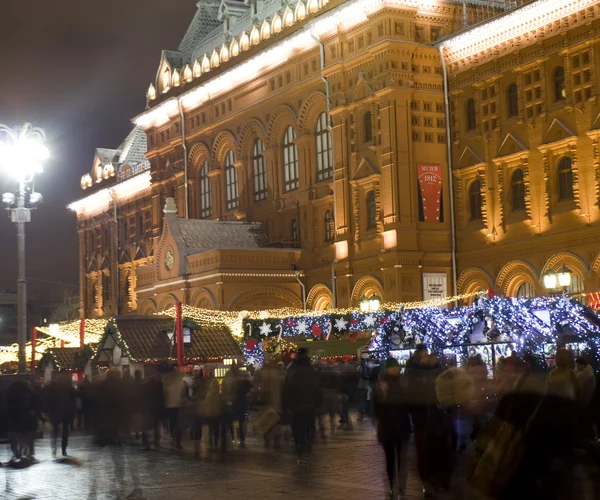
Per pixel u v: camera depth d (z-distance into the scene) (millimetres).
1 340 143625
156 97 82375
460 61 55969
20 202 36938
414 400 19125
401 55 56031
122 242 94938
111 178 98562
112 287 95938
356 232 59125
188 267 66562
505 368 21156
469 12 58250
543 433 12508
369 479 21922
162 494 20578
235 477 23031
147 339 48562
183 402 30766
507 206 53125
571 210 48781
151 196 84000
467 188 55969
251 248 63781
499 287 53156
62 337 67250
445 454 18922
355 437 32000
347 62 59188
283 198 67125
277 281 64000
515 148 52312
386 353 39562
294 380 24969
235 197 73125
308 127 64438
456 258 56312
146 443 31109
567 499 13016
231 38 73625
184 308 58750
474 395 22141
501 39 52844
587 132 47469
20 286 36656
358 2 57219
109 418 24047
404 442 19953
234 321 56094
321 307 63531
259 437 34344
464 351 37812
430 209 56250
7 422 29766
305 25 62250
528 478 12539
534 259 51031
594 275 47312
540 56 50406
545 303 34719
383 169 56375
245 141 70938
